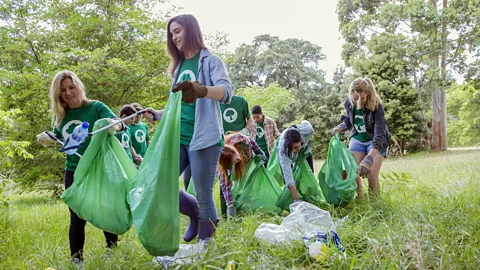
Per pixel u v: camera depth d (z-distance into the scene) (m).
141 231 2.50
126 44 13.26
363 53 29.47
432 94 28.11
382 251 2.96
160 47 13.19
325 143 32.50
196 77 3.11
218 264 2.85
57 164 11.90
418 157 19.00
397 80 27.11
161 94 13.39
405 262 2.72
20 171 11.77
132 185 2.69
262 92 17.80
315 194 5.19
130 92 12.95
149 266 2.92
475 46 26.70
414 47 26.44
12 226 4.80
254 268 2.80
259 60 44.69
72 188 2.92
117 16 13.48
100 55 11.49
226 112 5.89
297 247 3.19
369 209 4.48
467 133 43.81
